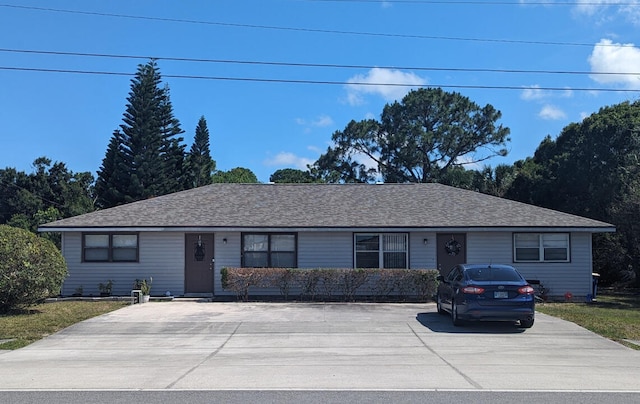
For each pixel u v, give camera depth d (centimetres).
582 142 3338
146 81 4872
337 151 5591
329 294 2036
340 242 2209
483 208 2333
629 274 2730
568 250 2212
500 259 2211
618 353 1137
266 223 2155
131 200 4744
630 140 3106
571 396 773
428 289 1986
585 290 2198
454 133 5206
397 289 2014
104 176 4906
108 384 846
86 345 1229
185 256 2189
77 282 2169
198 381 865
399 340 1262
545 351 1148
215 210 2289
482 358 1067
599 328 1421
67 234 2180
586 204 3139
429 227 2144
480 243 2217
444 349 1161
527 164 4159
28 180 4959
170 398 758
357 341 1252
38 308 1769
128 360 1059
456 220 2195
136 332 1376
